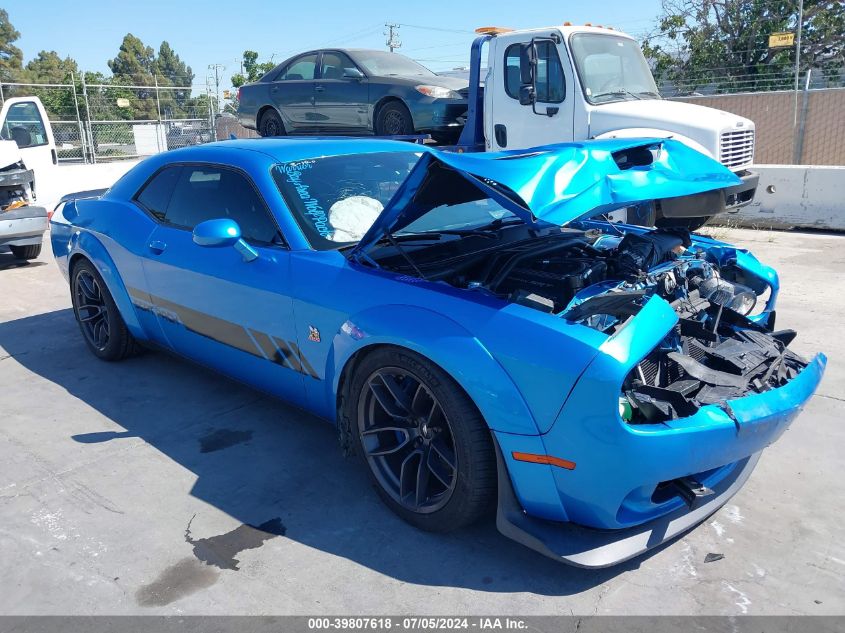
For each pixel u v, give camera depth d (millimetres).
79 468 3471
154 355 5086
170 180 4215
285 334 3303
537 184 2514
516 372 2412
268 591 2543
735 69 19641
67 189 13711
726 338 3064
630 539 2527
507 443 2455
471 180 2607
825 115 14359
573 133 7758
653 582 2543
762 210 9500
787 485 3156
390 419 2986
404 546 2789
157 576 2641
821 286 6312
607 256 3232
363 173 3795
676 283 3178
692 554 2697
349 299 2963
